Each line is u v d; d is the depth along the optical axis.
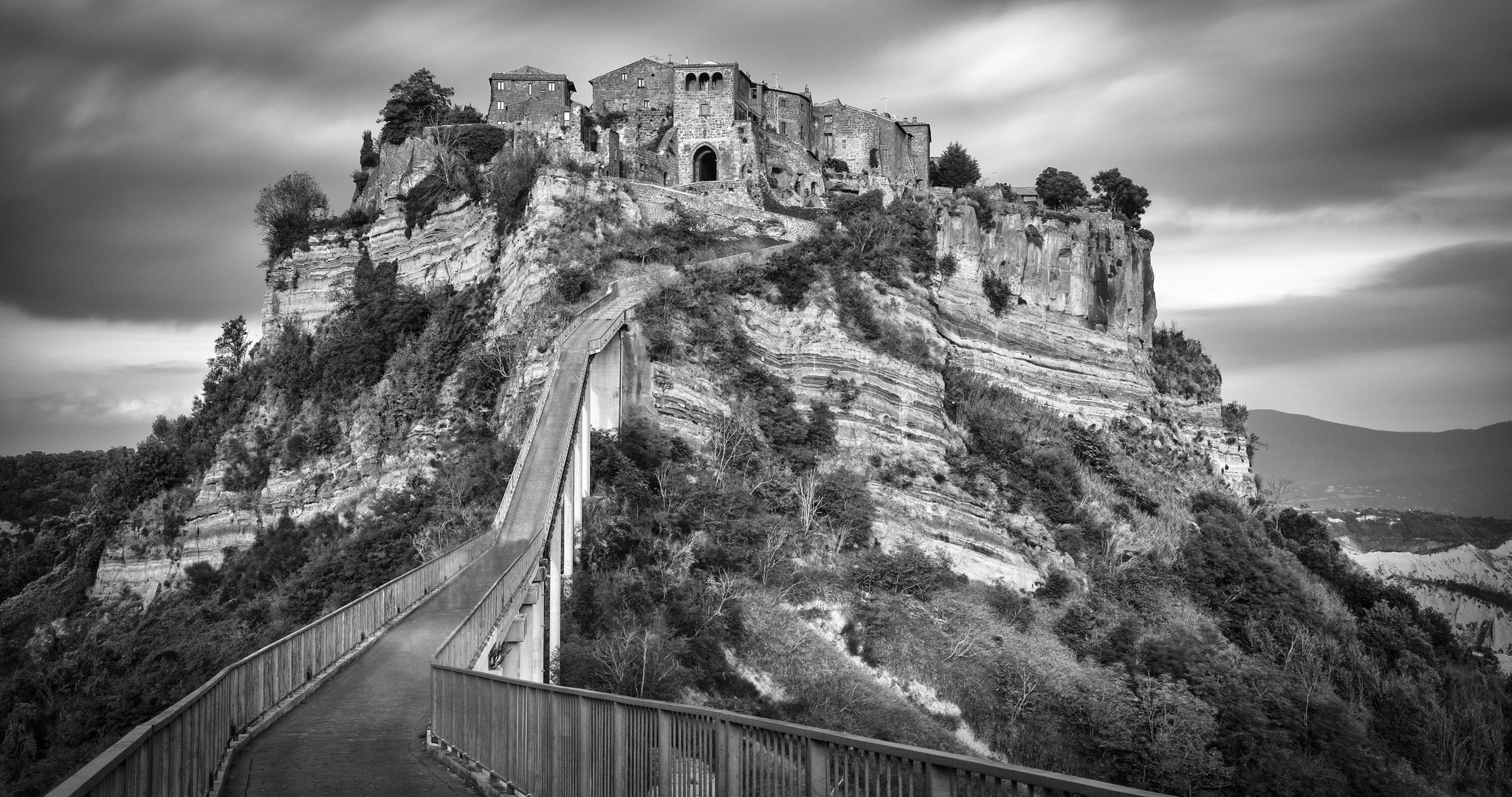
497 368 118.81
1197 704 99.50
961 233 144.00
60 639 127.25
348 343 135.75
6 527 181.00
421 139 147.62
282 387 137.62
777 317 124.69
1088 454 140.50
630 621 84.00
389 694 41.53
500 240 131.12
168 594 127.62
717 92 154.38
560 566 79.25
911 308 130.38
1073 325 152.38
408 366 128.62
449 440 117.12
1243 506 154.75
